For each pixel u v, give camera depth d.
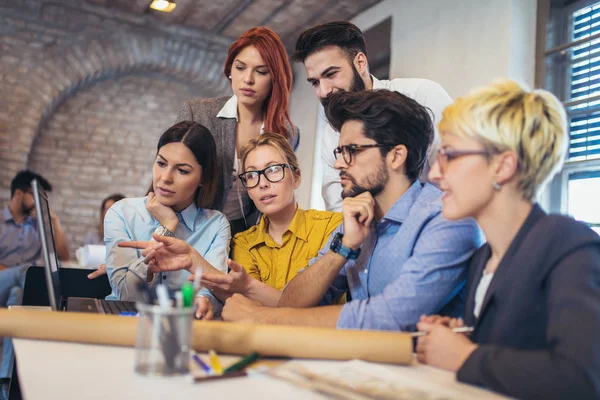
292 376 0.82
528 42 3.86
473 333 0.99
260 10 5.69
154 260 1.51
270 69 2.11
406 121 1.29
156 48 6.21
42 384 0.73
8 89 5.68
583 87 3.55
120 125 6.43
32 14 5.72
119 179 6.41
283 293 1.40
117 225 1.82
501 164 0.95
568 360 0.74
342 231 1.47
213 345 0.95
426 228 1.22
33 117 5.77
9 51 5.68
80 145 6.27
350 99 1.31
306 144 6.05
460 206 0.98
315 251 1.73
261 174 1.71
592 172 3.40
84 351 0.92
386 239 1.34
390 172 1.32
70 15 5.85
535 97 0.96
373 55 5.26
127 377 0.78
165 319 0.80
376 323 1.12
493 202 0.98
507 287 0.95
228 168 2.10
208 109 2.15
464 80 4.15
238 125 2.17
